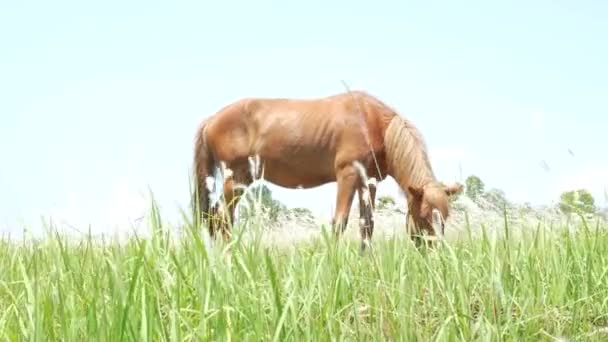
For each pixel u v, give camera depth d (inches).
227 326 106.8
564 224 186.9
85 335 105.9
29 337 103.9
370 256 165.6
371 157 346.0
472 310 144.7
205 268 120.6
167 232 141.0
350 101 354.0
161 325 104.4
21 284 146.4
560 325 139.6
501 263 151.5
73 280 127.8
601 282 157.5
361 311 141.4
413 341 113.8
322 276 138.6
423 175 329.1
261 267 143.3
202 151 394.6
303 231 180.2
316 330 111.4
